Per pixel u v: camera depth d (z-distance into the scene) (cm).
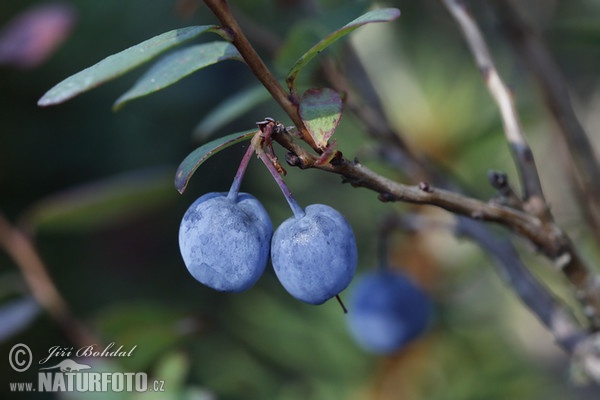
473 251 24
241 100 20
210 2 15
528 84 25
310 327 24
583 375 19
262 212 16
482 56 18
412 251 24
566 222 23
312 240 15
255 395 25
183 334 22
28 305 23
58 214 23
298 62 15
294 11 23
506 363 24
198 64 17
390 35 25
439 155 24
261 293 25
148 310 22
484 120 23
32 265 23
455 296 25
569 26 22
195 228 16
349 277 16
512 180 23
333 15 19
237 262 15
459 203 16
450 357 24
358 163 16
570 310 19
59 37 23
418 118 24
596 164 21
